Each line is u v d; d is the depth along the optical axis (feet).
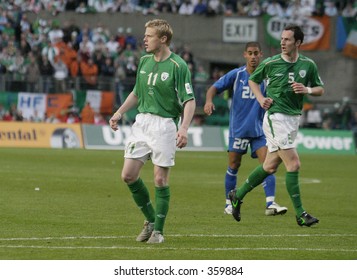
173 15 478.18
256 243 128.57
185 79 125.18
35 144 399.44
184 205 184.65
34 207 170.71
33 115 415.64
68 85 419.74
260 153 175.11
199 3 477.77
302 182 253.44
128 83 426.10
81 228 141.38
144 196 128.26
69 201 184.14
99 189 213.05
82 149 393.09
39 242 124.06
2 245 120.47
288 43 148.77
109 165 296.92
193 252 118.73
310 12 479.41
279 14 478.18
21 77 417.08
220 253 118.42
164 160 126.00
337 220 164.25
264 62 151.23
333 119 444.14
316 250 122.83
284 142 150.10
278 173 290.56
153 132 126.21
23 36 450.30
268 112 152.05
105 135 407.03
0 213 158.92
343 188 236.43
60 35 454.40
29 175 245.04
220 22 475.72
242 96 174.40
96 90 422.41
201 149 413.39
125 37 468.34
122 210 170.40
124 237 131.85
